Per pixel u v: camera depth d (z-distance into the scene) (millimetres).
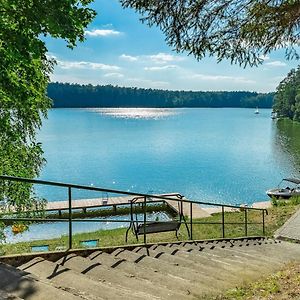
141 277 4211
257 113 171625
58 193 30078
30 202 10719
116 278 3953
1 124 8977
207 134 78750
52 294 2963
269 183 33094
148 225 8867
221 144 61250
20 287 3051
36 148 10562
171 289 3898
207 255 6246
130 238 11391
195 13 4551
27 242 12383
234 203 26797
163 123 111500
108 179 35938
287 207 15180
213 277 4691
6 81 7648
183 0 4449
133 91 197875
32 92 8648
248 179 34750
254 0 4582
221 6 4594
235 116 153000
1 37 6176
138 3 4422
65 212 22344
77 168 41125
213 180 34688
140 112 187125
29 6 5762
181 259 5367
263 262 6051
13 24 6199
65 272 3791
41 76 8984
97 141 66000
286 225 11727
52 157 48312
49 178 35844
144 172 38969
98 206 22469
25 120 10062
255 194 29547
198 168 40562
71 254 4699
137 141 66125
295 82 87375
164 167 41531
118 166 42375
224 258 6086
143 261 4914
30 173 10523
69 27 6090
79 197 29016
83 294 3277
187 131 85812
